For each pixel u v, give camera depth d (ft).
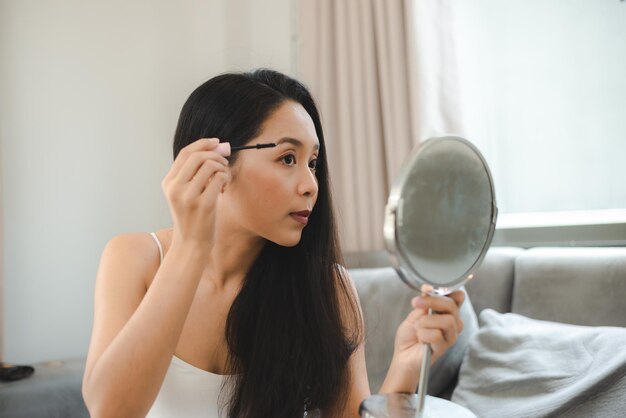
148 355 2.39
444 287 1.90
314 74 7.58
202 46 8.42
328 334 3.23
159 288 2.46
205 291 3.35
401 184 1.76
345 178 7.20
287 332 3.18
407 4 6.59
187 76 8.33
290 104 2.88
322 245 3.29
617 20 5.80
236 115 2.84
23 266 7.27
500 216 6.63
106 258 3.24
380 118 7.06
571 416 3.74
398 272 1.83
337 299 3.34
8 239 7.21
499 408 4.11
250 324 3.22
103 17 7.85
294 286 3.25
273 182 2.77
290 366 3.16
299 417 3.15
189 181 2.44
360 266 6.81
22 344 7.23
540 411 3.84
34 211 7.35
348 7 7.22
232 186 2.83
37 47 7.44
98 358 2.67
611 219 5.73
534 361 4.23
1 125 7.19
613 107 5.83
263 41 8.41
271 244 3.26
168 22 8.24
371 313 5.33
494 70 6.68
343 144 7.23
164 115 8.20
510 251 5.57
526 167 6.46
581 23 6.05
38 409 5.05
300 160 2.84
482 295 5.36
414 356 2.50
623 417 3.55
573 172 6.11
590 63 5.99
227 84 2.97
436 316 2.02
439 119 6.60
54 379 5.42
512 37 6.55
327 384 3.21
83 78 7.70
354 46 7.13
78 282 7.57
